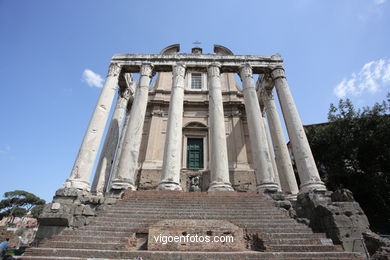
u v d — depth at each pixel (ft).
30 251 21.58
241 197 37.06
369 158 57.98
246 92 54.44
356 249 26.02
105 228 26.48
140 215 30.12
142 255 20.33
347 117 62.39
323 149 65.92
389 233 52.19
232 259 20.13
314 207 32.99
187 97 79.05
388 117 56.75
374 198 55.72
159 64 58.65
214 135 47.19
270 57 60.29
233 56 60.03
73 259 19.71
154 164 65.05
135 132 48.32
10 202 156.97
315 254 21.17
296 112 50.75
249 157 69.62
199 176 63.21
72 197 36.86
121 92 67.26
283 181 55.72
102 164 55.26
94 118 48.14
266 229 26.55
